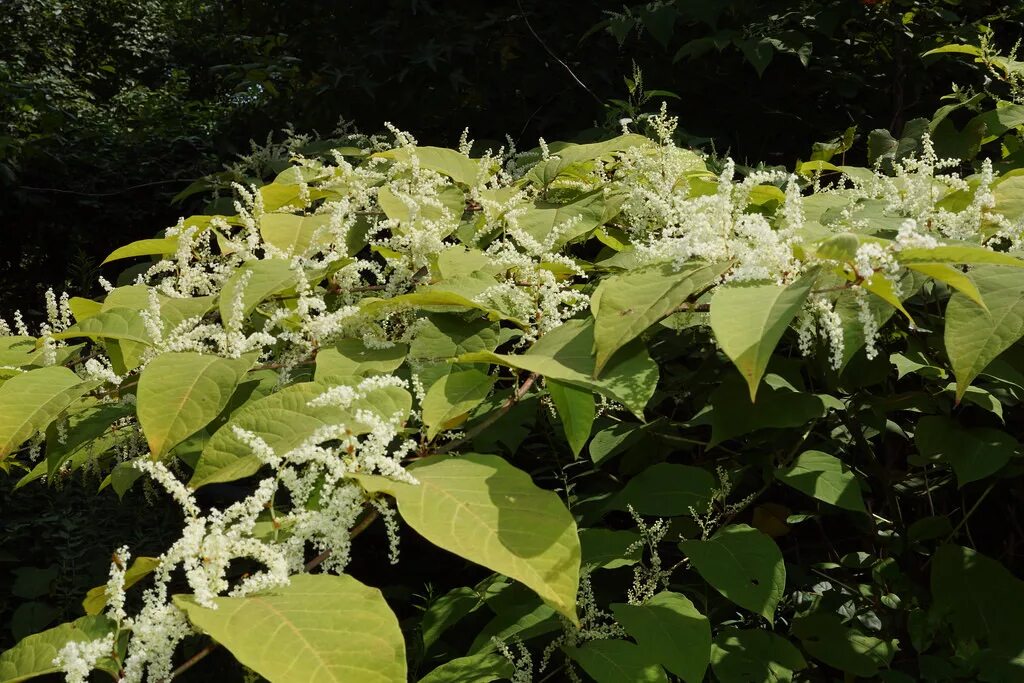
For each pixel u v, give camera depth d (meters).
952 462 1.03
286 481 0.81
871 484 1.30
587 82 2.19
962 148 1.52
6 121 4.25
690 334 1.13
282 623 0.72
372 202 1.25
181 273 1.08
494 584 1.08
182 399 0.86
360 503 0.82
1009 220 1.06
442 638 1.26
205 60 6.00
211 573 0.76
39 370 0.95
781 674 0.99
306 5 2.67
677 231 0.98
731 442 1.25
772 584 0.95
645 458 1.19
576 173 1.30
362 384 0.86
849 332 0.88
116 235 3.88
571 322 0.93
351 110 2.38
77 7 8.05
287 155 1.90
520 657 1.03
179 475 1.19
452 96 2.30
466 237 1.19
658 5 1.95
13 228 3.76
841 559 1.27
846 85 2.00
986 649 1.03
